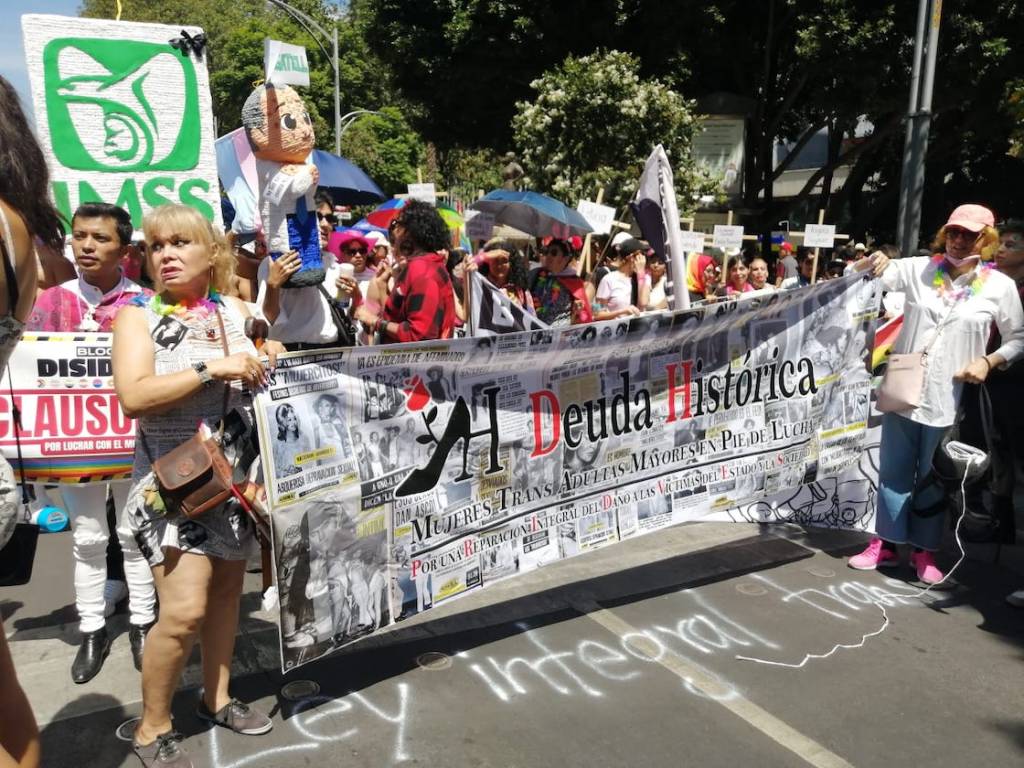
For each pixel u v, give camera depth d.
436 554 3.33
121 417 3.44
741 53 16.27
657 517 4.11
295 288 3.78
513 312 4.91
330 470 2.94
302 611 2.91
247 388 2.75
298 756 2.87
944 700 3.33
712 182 12.66
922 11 9.17
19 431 3.34
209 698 3.00
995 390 5.09
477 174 29.83
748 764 2.89
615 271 7.57
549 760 2.88
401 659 3.53
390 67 15.71
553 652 3.62
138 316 2.62
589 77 11.62
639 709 3.20
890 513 4.46
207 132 4.02
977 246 4.20
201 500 2.55
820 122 17.23
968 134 15.91
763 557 4.73
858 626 3.94
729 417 4.29
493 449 3.47
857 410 4.80
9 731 2.01
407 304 3.96
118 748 2.89
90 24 3.75
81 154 3.79
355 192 8.97
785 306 4.36
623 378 3.87
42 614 4.01
